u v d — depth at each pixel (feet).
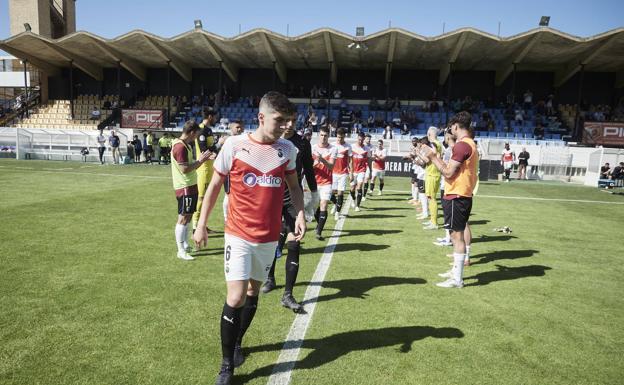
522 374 9.68
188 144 17.90
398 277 16.53
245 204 8.91
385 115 92.07
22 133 80.48
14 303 12.57
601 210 36.96
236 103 101.60
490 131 85.87
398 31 76.02
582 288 15.94
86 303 12.75
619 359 10.53
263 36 80.53
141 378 8.90
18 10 115.65
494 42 77.46
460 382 9.25
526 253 21.27
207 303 13.06
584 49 78.74
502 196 45.65
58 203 30.73
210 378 9.02
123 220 25.46
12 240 19.94
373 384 9.04
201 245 9.00
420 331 11.69
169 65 93.30
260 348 10.50
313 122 85.97
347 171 28.99
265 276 9.61
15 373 8.92
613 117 90.68
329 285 15.34
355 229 25.95
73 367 9.23
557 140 80.48
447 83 101.76
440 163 15.37
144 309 12.45
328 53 86.22
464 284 15.97
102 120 99.50
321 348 10.56
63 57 97.81
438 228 26.68
